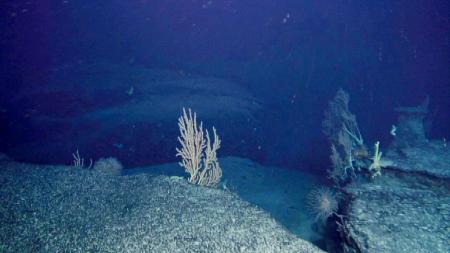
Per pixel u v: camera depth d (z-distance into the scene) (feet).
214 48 95.91
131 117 41.29
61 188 16.12
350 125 29.84
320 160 40.93
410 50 63.82
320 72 70.85
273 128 50.90
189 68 81.87
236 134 42.78
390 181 20.52
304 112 58.34
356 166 22.90
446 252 12.78
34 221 13.12
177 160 36.14
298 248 12.37
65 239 12.07
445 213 15.78
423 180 19.60
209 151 19.90
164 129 39.17
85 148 34.91
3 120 40.73
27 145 36.11
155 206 14.85
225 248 11.96
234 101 53.62
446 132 51.52
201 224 13.44
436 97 58.03
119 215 13.99
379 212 15.93
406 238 13.76
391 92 62.80
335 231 17.93
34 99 46.85
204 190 16.94
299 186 28.32
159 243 12.01
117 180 17.69
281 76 73.20
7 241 11.78
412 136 28.63
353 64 69.36
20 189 15.62
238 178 28.43
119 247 11.71
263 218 14.42
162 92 55.57
